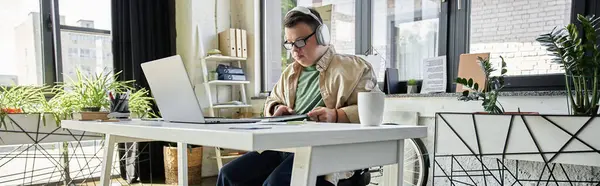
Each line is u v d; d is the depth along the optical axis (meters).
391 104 2.60
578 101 1.56
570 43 1.52
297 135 0.73
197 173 3.21
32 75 2.99
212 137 0.76
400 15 2.76
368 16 2.94
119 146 3.13
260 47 3.68
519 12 2.18
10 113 2.15
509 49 2.22
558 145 1.44
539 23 2.10
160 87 1.22
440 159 2.37
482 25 2.34
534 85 2.10
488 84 1.88
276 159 1.40
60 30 3.09
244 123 1.09
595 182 1.69
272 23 3.68
